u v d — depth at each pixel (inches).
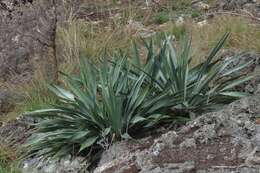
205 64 251.4
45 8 313.3
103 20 376.2
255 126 214.2
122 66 251.3
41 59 313.3
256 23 342.6
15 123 272.7
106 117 234.8
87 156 238.2
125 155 223.1
